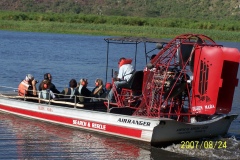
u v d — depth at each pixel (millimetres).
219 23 176875
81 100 33219
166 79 28766
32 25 159375
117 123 29938
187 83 29172
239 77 62875
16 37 124125
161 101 29062
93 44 111750
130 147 28781
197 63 28750
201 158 27203
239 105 43094
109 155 27516
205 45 28719
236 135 32031
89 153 27797
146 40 31156
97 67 67062
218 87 28250
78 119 31859
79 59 77812
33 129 32188
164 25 175000
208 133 30484
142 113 29922
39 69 63188
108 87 32781
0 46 97000
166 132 28562
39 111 34031
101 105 33156
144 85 29844
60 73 59906
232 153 28141
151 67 29219
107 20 177000
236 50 28344
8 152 27641
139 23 176625
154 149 28484
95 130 31094
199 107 28922
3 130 31844
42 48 96625
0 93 38312
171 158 27141
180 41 28969
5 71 60156
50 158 26891
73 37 134125
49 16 177375
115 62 74062
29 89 35531
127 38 32094
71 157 27094
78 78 56281
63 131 31812
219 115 31031
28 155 27266
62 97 34438
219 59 28141
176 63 29172
